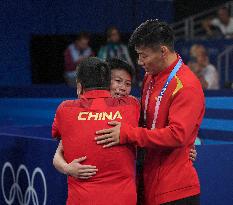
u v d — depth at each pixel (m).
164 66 4.47
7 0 16.92
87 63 4.48
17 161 6.60
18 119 11.59
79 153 4.36
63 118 4.45
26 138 6.38
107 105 4.41
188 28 18.38
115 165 4.33
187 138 4.28
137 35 4.42
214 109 10.05
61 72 17.59
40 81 17.50
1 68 16.95
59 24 17.69
